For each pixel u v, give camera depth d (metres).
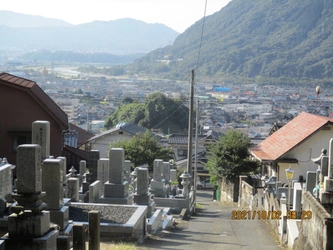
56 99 104.44
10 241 7.44
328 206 11.99
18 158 7.57
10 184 12.68
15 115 26.17
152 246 12.38
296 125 34.19
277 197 19.14
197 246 12.83
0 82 25.78
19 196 7.56
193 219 20.22
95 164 20.48
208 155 41.00
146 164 38.31
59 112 28.20
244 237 15.01
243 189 28.72
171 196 23.00
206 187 50.38
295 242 12.00
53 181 10.20
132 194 17.53
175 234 15.23
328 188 12.05
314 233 10.00
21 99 26.16
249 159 34.03
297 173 30.48
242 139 33.03
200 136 57.88
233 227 17.30
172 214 21.08
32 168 7.57
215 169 32.91
